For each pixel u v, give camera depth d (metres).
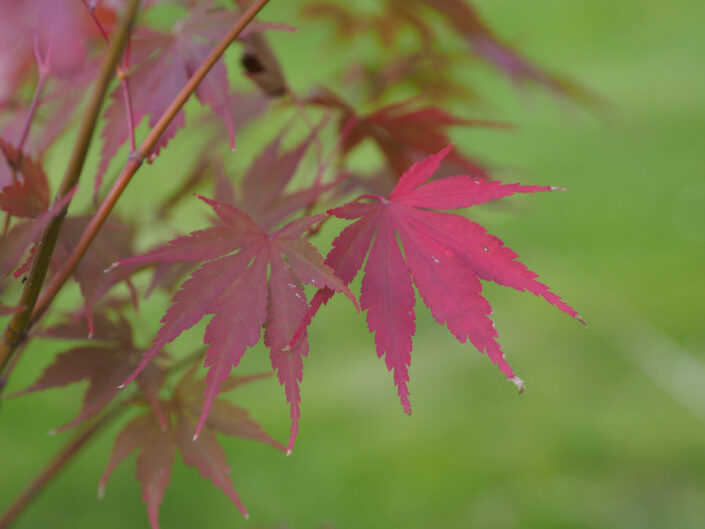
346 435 1.69
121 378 0.66
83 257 0.63
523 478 1.50
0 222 0.66
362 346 1.99
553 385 1.73
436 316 0.60
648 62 3.12
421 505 1.46
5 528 0.67
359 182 0.73
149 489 0.65
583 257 2.12
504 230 2.26
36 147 0.72
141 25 0.67
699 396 1.62
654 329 1.78
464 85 0.86
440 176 0.73
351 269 0.61
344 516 1.48
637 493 1.42
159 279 0.67
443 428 1.67
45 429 1.72
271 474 1.60
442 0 0.73
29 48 0.70
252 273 0.60
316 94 0.71
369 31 0.89
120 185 0.61
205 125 0.76
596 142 2.65
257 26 0.65
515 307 2.02
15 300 0.69
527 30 3.44
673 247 2.09
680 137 2.59
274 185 0.68
